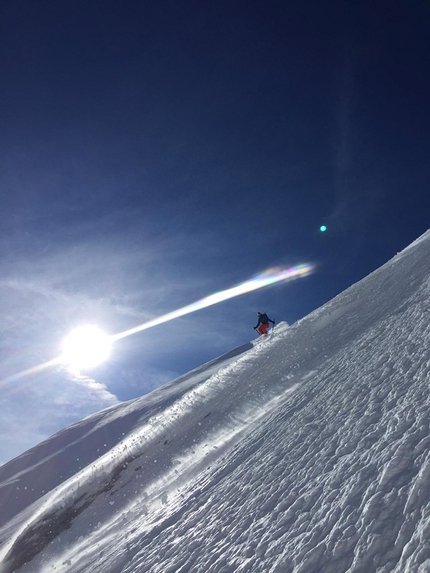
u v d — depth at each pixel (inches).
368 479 132.0
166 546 223.0
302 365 533.6
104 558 302.4
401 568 88.9
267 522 160.2
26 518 1170.0
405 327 293.3
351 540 111.0
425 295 351.3
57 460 1731.1
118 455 900.0
